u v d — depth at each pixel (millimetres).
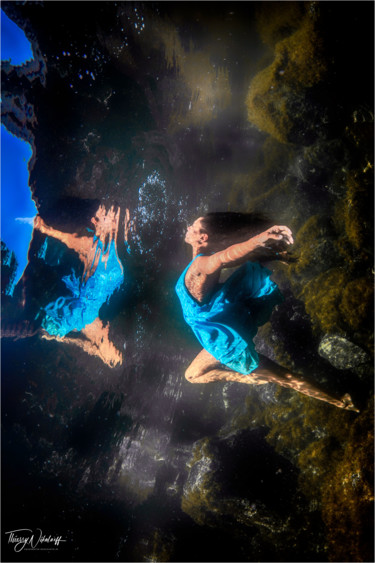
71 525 4707
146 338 6266
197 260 2926
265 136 6023
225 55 6172
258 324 3123
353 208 4430
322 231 4812
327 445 4086
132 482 5141
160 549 4375
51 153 7000
